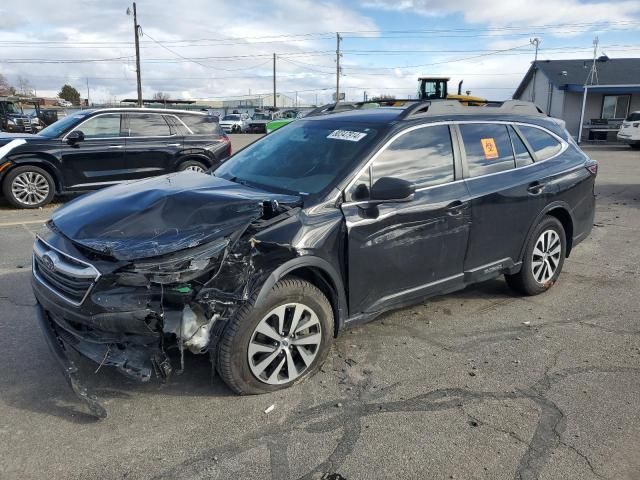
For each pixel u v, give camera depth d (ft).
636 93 112.16
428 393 11.62
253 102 316.40
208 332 10.42
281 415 10.74
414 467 9.32
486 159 15.20
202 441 9.93
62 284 10.30
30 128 93.76
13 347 13.29
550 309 16.42
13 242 23.24
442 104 14.88
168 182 13.08
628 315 16.01
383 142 13.11
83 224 10.74
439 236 13.66
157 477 9.02
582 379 12.30
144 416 10.63
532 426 10.51
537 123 17.28
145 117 33.91
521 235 16.06
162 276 9.66
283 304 11.16
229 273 10.37
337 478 9.04
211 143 35.81
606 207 32.78
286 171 13.48
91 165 32.42
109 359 10.19
